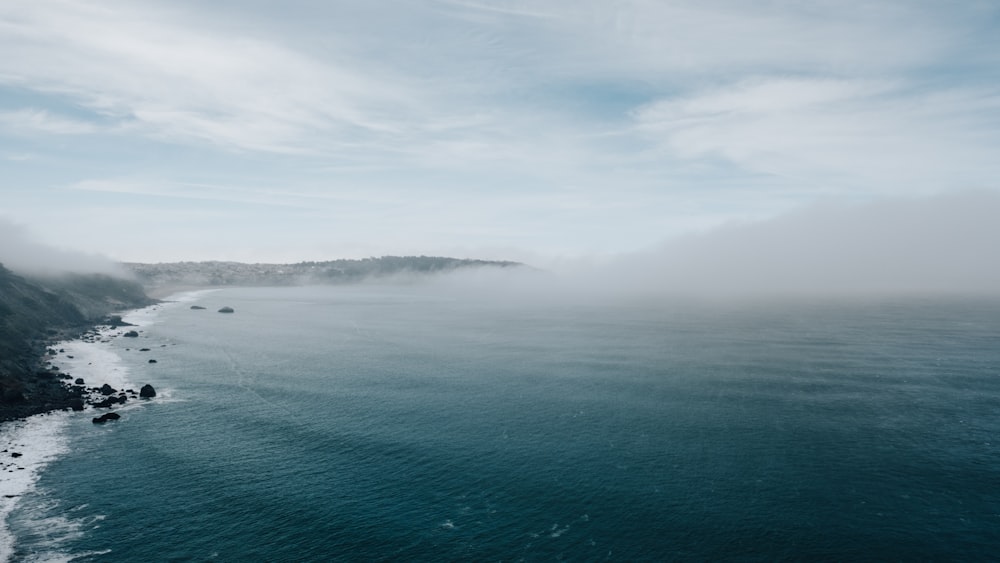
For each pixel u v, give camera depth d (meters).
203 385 101.69
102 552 46.62
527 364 122.19
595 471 62.78
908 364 115.88
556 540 49.25
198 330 179.38
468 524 51.81
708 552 47.53
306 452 68.56
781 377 104.81
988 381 99.94
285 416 82.81
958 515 52.78
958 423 76.75
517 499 56.53
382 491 58.25
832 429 74.88
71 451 67.50
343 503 55.62
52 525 50.56
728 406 86.00
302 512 53.78
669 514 53.44
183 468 63.34
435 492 58.06
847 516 52.84
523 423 79.31
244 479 60.78
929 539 49.09
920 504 54.84
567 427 77.38
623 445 70.31
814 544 48.53
